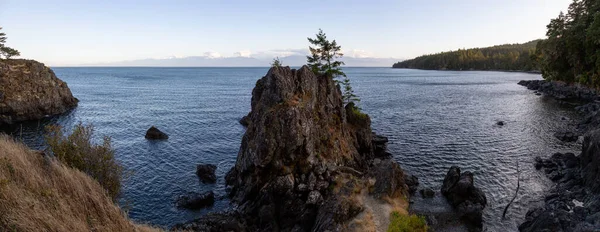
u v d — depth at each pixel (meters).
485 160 56.97
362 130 60.00
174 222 38.84
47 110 97.06
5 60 90.88
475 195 40.44
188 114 103.62
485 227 35.97
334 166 46.31
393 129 80.88
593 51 114.88
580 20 124.38
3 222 14.17
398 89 178.75
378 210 36.09
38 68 96.69
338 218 34.00
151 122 90.38
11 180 16.58
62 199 17.14
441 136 73.62
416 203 41.34
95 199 18.53
